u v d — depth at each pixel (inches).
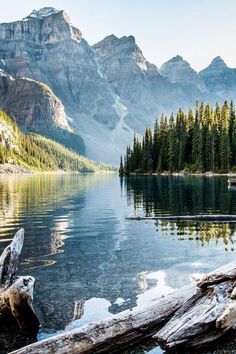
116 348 312.0
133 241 739.4
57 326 352.8
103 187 2839.6
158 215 1122.7
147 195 1865.2
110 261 583.2
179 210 1218.0
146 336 327.3
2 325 361.7
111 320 320.5
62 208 1371.8
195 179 3440.0
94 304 403.9
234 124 4724.4
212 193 1825.8
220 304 323.6
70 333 303.3
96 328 311.3
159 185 2645.2
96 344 303.3
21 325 353.7
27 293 350.9
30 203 1563.7
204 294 343.0
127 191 2235.5
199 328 310.3
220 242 714.2
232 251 635.5
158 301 349.4
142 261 579.2
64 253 642.8
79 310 388.5
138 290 446.6
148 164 5556.1
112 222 1013.8
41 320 365.4
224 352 302.7
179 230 859.4
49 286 464.1
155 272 518.0
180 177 4060.0
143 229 885.2
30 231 876.0
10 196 1945.1
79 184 3506.4
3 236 803.4
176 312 333.7
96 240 757.3
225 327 312.0
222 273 340.5
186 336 306.8
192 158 4936.0
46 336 335.0
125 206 1407.5
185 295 354.3
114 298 420.8
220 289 335.0
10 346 319.6
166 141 5354.3
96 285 466.6
